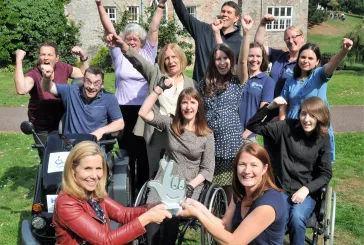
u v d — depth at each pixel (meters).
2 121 11.63
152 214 3.25
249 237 3.17
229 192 5.15
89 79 4.91
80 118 5.07
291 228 4.26
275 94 6.07
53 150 4.39
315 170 4.52
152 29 5.96
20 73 5.46
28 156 8.61
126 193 4.66
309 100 4.44
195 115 4.66
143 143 5.98
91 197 3.32
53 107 5.79
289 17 29.55
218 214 4.70
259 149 3.37
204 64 6.07
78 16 25.62
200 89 5.13
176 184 3.34
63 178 3.21
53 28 22.75
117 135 5.32
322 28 53.78
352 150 9.10
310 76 5.20
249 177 3.34
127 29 5.89
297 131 4.49
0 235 5.32
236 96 5.05
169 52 5.14
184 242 5.17
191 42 25.44
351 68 27.53
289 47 6.00
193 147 4.58
